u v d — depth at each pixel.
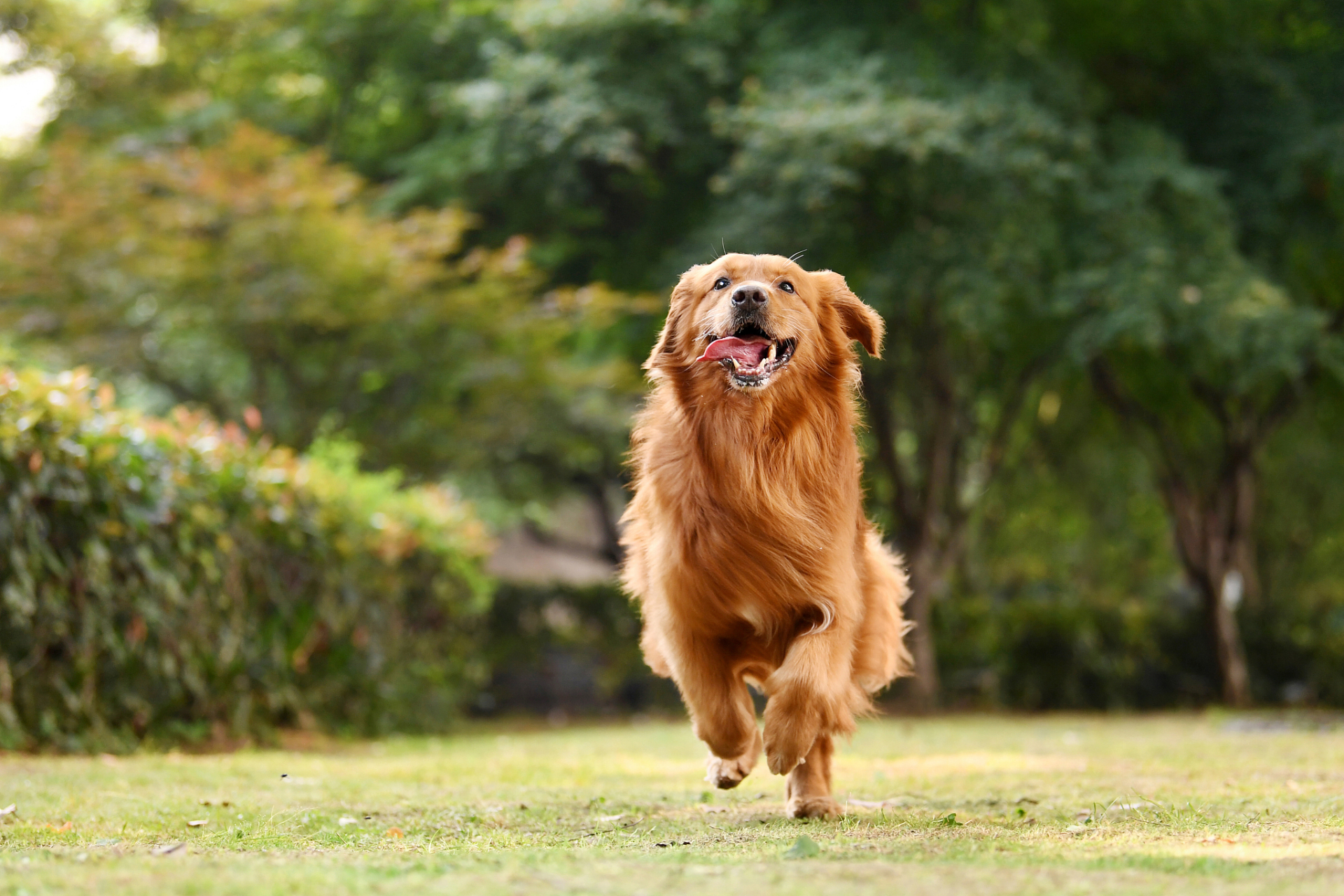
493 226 18.23
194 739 8.96
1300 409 20.06
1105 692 17.95
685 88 15.89
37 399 8.16
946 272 14.22
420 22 17.88
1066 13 16.45
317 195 14.96
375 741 10.77
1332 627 19.91
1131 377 18.84
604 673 17.27
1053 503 24.20
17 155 18.14
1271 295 14.53
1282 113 15.98
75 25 17.81
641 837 4.52
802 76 15.19
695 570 4.85
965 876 3.32
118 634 8.39
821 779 5.23
